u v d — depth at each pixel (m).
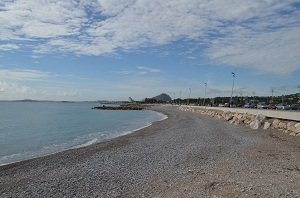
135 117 71.31
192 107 98.56
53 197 10.88
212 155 17.72
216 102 133.75
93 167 15.52
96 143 25.64
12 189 12.06
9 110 101.94
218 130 31.58
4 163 18.58
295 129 25.73
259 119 33.03
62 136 32.56
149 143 23.64
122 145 23.17
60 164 16.67
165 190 11.20
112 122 54.34
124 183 12.38
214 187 11.20
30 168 15.98
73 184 12.44
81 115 77.81
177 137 26.56
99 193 11.17
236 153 18.20
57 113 85.69
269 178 12.33
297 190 10.74
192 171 13.91
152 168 14.86
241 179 12.20
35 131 37.59
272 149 19.36
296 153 17.88
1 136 32.69
